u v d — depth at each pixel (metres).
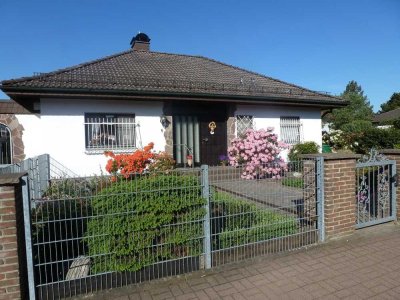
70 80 9.02
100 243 3.25
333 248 4.31
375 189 5.38
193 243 3.67
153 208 3.40
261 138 10.45
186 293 3.17
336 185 4.57
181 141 10.80
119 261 3.30
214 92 10.28
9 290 2.75
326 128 30.83
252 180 4.25
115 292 3.19
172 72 11.91
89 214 3.24
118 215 3.27
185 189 3.58
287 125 12.42
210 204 3.84
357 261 3.88
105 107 9.42
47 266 3.22
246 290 3.21
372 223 5.12
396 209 5.38
